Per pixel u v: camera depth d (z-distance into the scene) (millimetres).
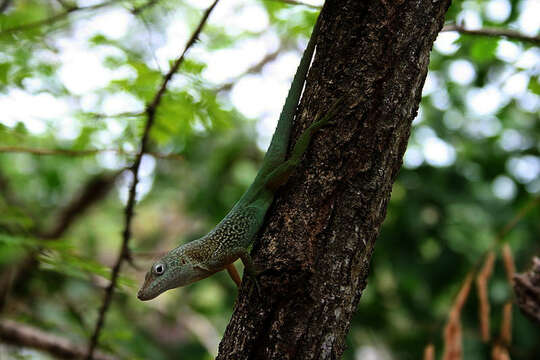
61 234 8180
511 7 5539
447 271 7453
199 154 8914
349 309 2723
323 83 2965
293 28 5707
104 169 8039
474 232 7977
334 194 2770
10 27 4570
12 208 4512
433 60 7418
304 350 2621
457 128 8422
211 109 4484
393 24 2865
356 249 2721
